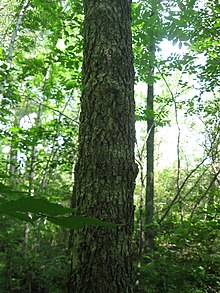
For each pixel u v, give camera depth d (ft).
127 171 8.14
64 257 14.05
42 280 13.78
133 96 9.04
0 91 19.70
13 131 20.97
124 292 7.49
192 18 18.84
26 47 27.14
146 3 19.81
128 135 8.46
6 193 1.69
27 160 21.98
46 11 21.97
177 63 21.84
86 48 9.16
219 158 26.27
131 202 8.11
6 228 17.78
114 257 7.52
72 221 1.35
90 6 9.36
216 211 18.92
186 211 26.86
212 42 20.76
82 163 8.21
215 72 22.44
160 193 54.60
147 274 15.46
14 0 33.40
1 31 35.50
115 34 9.05
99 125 8.28
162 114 27.35
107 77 8.61
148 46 20.15
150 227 20.98
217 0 19.85
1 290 13.88
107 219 7.66
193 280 15.96
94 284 7.35
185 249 19.31
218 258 16.92
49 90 23.99
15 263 15.02
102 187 7.84
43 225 23.67
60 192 23.73
